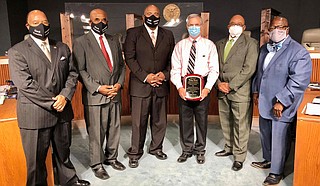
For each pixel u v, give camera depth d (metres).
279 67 2.55
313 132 2.32
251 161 3.19
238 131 3.01
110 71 2.76
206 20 4.77
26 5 6.34
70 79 2.41
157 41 2.92
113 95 2.78
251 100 2.99
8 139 2.29
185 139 3.17
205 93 2.90
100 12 2.69
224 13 6.49
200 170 3.02
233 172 2.98
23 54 2.14
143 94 2.97
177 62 2.97
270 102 2.64
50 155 2.51
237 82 2.86
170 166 3.10
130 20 4.77
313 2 6.17
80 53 2.68
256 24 6.45
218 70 2.96
